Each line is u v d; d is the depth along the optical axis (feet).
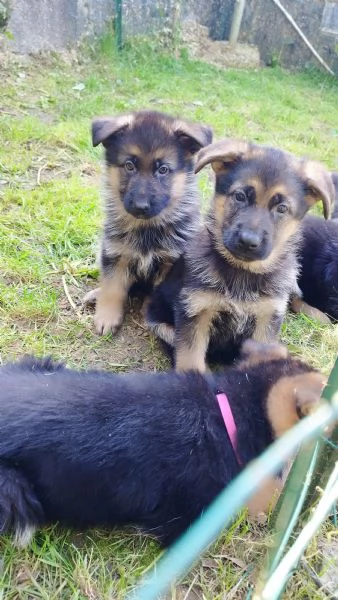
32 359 1.42
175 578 1.15
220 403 1.21
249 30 5.60
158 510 1.18
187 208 2.01
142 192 1.86
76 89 3.68
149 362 1.77
